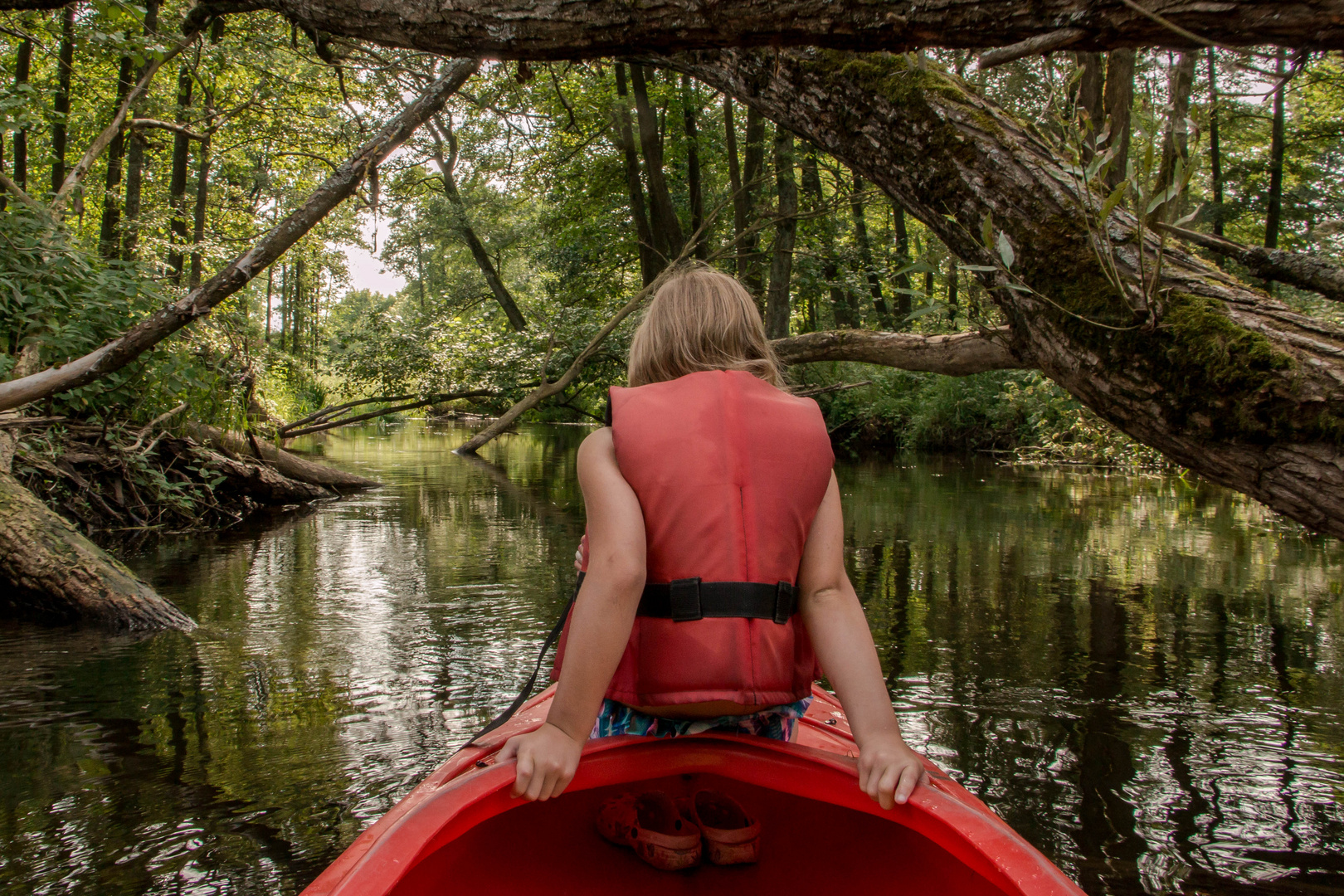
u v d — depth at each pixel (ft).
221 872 7.42
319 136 43.70
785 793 5.69
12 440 20.39
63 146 38.60
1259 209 55.77
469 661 13.60
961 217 9.12
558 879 5.20
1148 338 7.58
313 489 34.37
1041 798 8.96
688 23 6.62
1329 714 11.33
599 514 4.53
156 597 16.31
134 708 11.48
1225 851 7.91
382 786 9.09
